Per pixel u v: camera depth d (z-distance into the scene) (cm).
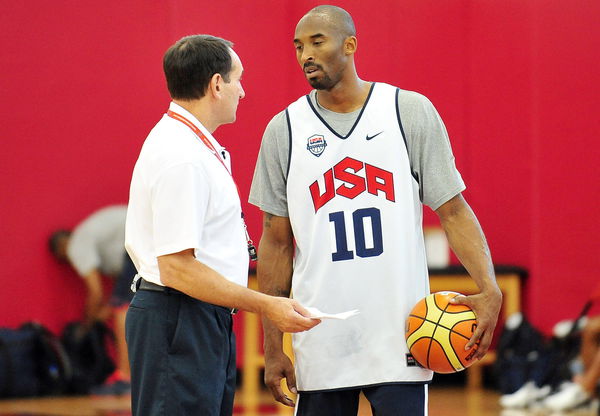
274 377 1211
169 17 2584
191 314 1059
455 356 1112
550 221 2511
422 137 1154
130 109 2577
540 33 2522
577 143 2478
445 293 1152
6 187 2502
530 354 2405
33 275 2512
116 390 2423
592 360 2208
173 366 1050
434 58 2694
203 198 1050
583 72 2472
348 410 1186
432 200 1158
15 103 2509
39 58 2528
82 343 2467
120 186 2573
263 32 2628
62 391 2422
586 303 2445
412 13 2684
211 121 1105
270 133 1202
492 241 2662
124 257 2436
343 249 1162
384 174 1156
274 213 1209
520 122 2586
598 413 2142
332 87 1152
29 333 2403
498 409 2203
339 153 1163
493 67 2645
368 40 2667
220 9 2606
